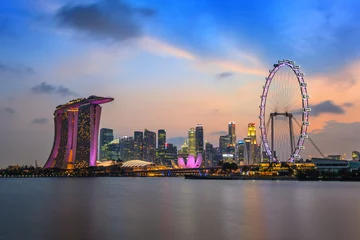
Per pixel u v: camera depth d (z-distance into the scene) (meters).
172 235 57.41
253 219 72.81
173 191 167.12
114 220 72.88
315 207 92.94
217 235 56.94
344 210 86.81
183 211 86.69
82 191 173.38
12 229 63.91
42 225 67.56
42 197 134.62
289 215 78.25
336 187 191.62
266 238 54.56
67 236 57.66
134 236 56.84
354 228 62.19
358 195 132.00
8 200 121.56
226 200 114.81
